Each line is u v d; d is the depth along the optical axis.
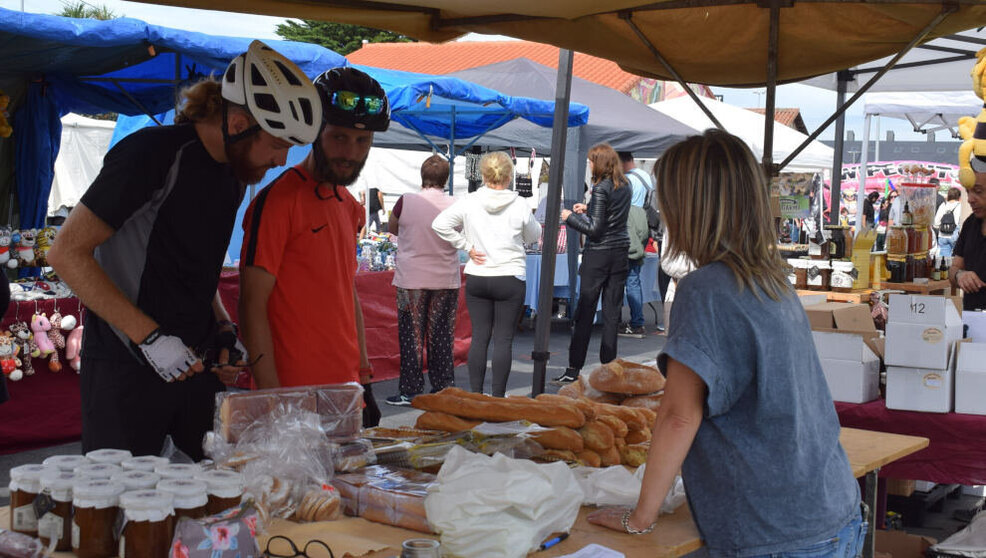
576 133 10.64
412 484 2.17
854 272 5.68
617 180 7.62
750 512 1.98
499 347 6.63
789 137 15.01
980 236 5.76
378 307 7.96
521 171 13.39
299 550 1.86
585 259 7.72
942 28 3.76
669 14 3.94
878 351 4.31
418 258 6.89
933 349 3.86
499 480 1.93
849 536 2.08
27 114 7.54
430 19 3.76
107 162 2.44
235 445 2.20
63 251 2.37
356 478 2.24
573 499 2.04
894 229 6.39
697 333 1.95
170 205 2.52
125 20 6.12
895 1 3.52
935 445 3.89
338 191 3.04
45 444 5.91
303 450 2.18
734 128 14.44
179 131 2.54
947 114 12.30
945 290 6.36
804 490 1.99
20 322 5.67
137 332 2.42
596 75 18.41
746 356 1.96
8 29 5.75
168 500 1.69
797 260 5.82
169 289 2.58
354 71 2.83
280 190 2.89
